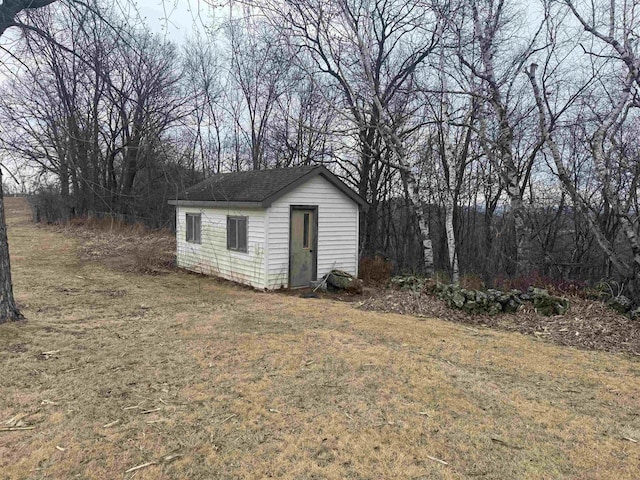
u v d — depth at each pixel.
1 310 6.85
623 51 9.34
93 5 5.55
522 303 8.43
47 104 10.46
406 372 5.37
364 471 3.36
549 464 3.49
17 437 3.72
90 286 10.77
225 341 6.44
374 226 19.33
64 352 5.76
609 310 7.98
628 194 12.90
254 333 6.91
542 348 6.57
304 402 4.49
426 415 4.27
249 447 3.65
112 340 6.37
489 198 18.61
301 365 5.52
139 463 3.40
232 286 11.76
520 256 12.59
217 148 26.89
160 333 6.82
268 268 11.27
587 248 16.62
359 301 10.24
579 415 4.35
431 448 3.70
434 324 7.85
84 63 6.21
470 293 8.77
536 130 14.07
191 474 3.28
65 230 22.50
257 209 11.37
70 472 3.27
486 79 11.59
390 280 12.24
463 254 20.27
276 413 4.24
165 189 22.75
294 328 7.29
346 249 12.66
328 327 7.41
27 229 24.19
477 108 12.89
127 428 3.90
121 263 14.55
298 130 21.53
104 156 22.39
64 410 4.21
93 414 4.14
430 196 18.67
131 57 7.36
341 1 11.99
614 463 3.52
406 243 22.64
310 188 11.82
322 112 20.28
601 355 6.30
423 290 9.55
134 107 9.01
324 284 11.70
